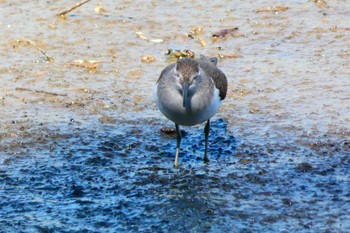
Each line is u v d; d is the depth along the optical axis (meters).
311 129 14.26
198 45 18.45
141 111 15.21
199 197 11.79
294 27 19.33
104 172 12.77
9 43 18.31
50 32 19.02
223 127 14.54
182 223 10.98
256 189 12.07
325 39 18.59
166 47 18.30
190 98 12.62
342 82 16.25
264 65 17.28
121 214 11.30
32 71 16.88
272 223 10.98
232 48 18.28
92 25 19.47
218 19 19.86
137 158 13.38
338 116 14.73
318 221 11.03
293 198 11.76
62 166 12.98
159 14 20.19
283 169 12.77
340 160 13.10
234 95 15.78
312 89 15.97
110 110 15.21
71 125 14.54
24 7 20.52
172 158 13.41
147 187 12.20
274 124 14.53
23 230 10.79
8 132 14.13
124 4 20.88
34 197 11.87
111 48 18.19
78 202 11.69
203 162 13.19
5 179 12.46
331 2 20.86
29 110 15.10
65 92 15.94
